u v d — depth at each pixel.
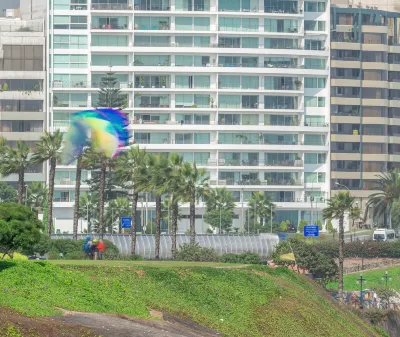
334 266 169.38
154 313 92.19
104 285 95.19
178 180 168.50
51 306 83.62
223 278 112.19
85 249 149.38
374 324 146.88
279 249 169.75
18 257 118.75
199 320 95.69
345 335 114.44
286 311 110.31
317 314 115.44
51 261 119.62
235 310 103.88
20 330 73.88
